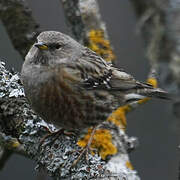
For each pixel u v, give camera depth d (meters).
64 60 9.98
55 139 9.02
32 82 9.66
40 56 9.81
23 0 11.02
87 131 10.45
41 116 9.84
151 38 12.10
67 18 11.48
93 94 10.25
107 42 11.52
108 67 10.78
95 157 8.85
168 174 14.25
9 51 14.10
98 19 11.52
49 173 8.80
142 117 14.66
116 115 10.86
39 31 11.07
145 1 12.02
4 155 10.49
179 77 11.57
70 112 9.99
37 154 8.92
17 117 9.13
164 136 14.51
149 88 11.05
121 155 10.16
